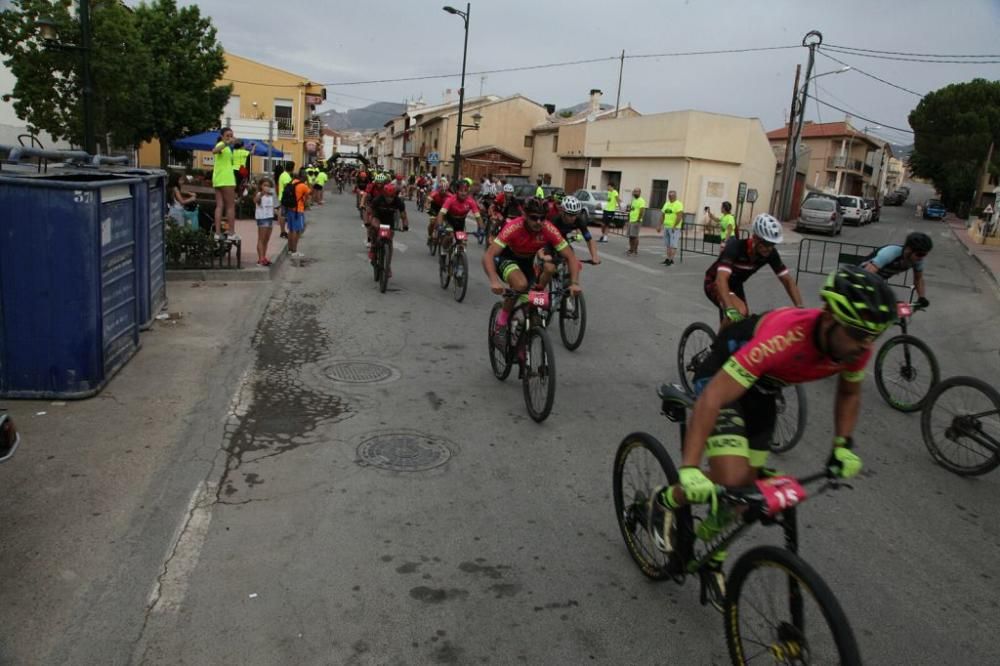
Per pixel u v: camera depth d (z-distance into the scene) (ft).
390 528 12.91
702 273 51.29
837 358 8.21
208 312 28.68
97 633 9.70
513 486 14.93
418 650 9.72
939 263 67.41
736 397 8.67
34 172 18.76
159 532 12.30
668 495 10.05
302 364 22.62
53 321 17.56
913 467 17.22
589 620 10.59
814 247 81.61
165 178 27.71
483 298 35.47
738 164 105.29
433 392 20.67
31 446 15.31
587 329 30.32
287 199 44.42
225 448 15.92
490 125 164.66
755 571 8.74
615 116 150.00
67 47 43.57
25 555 11.39
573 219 28.86
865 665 9.95
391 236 35.60
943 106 175.83
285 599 10.66
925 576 12.31
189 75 85.87
